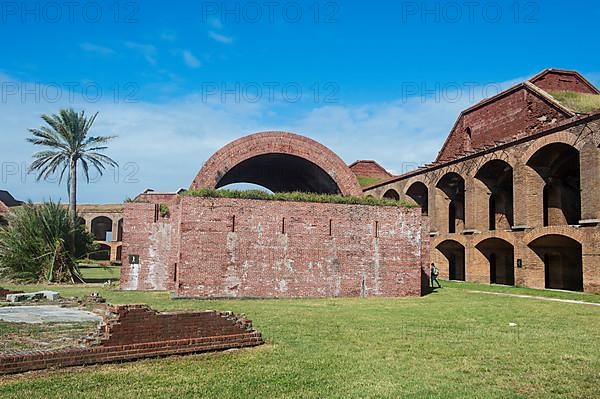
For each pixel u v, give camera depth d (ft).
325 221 75.05
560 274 101.96
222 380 26.96
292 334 41.24
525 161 98.17
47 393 23.86
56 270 101.14
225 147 85.46
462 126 142.31
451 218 149.07
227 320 35.81
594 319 54.13
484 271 113.91
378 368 30.42
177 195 83.97
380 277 76.59
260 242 71.87
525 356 34.35
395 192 159.12
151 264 88.07
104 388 24.95
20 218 102.37
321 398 24.40
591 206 82.28
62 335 39.88
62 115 123.24
